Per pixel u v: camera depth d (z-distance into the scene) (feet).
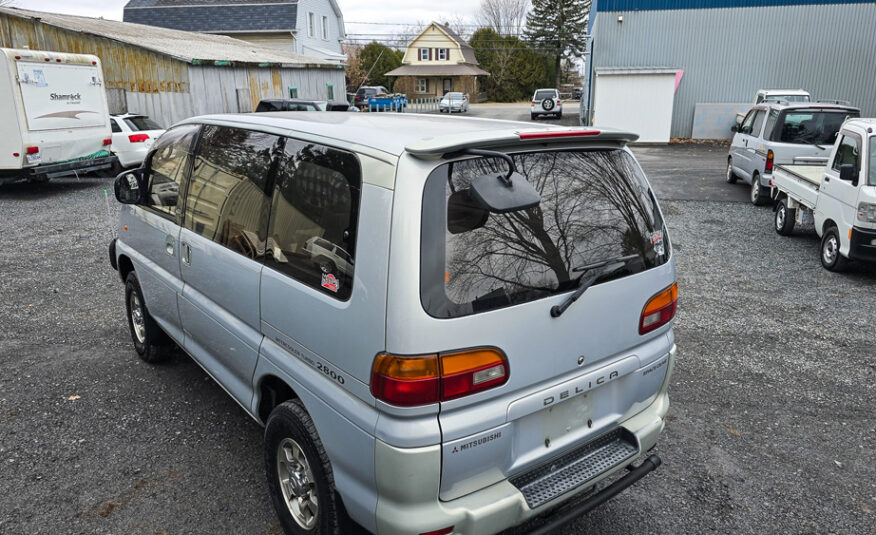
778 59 80.59
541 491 8.08
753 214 36.24
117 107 66.03
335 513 8.34
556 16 245.24
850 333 18.47
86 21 73.77
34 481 11.05
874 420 13.55
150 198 13.58
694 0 80.38
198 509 10.37
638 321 9.07
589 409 8.79
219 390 14.53
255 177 9.82
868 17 77.05
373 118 10.41
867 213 22.66
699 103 83.20
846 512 10.53
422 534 7.20
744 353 17.04
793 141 36.17
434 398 7.00
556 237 8.02
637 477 9.05
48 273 23.98
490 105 193.47
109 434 12.59
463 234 7.23
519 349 7.59
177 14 124.06
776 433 13.01
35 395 14.17
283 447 9.39
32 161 39.60
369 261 7.20
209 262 10.82
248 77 73.36
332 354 7.88
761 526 10.18
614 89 78.64
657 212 9.58
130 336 17.75
